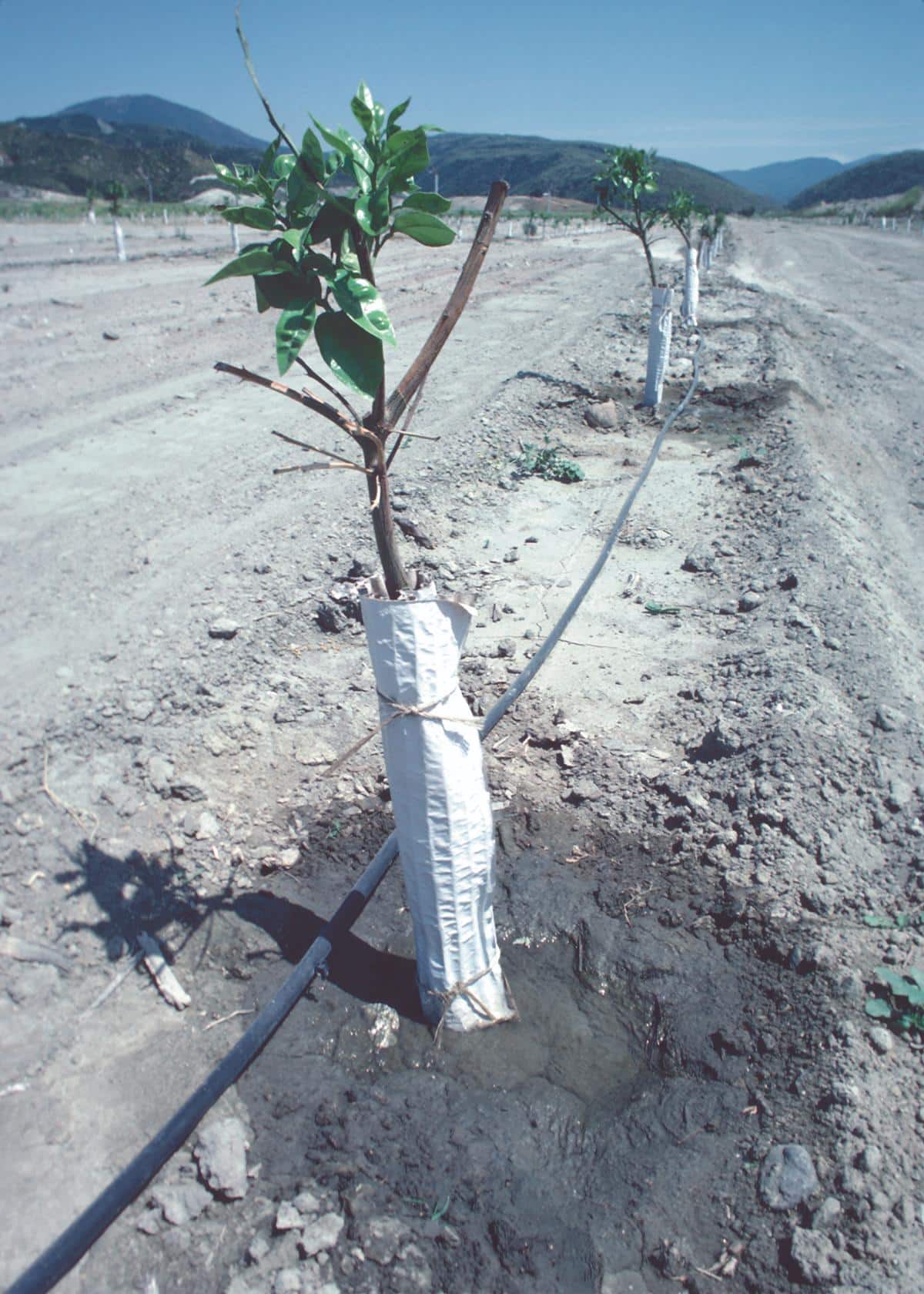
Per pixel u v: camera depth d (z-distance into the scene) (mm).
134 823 3795
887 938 3311
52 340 12414
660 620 5895
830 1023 2980
